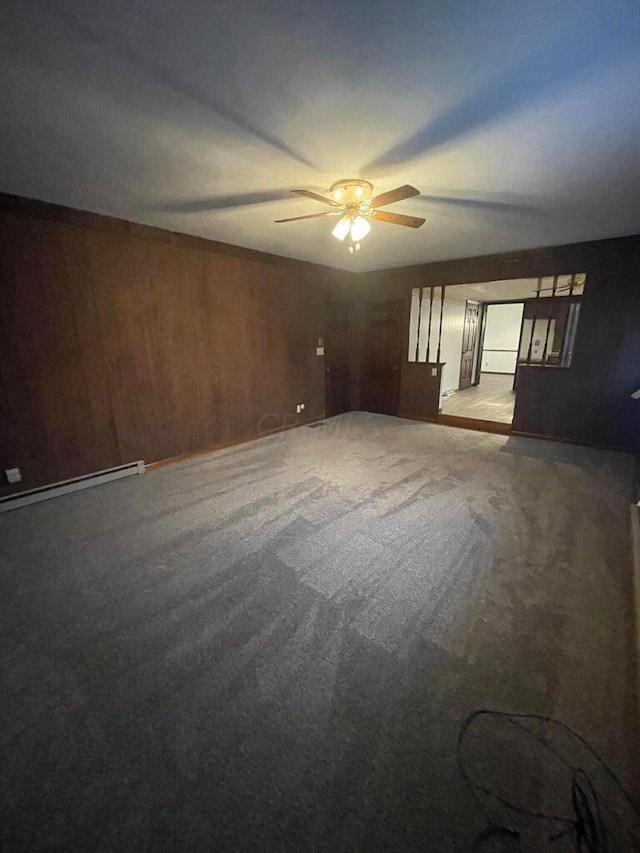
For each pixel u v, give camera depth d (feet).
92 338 10.46
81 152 6.55
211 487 10.77
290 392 17.02
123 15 3.73
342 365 19.79
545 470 11.79
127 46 4.13
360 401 20.99
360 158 6.79
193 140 6.16
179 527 8.58
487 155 6.72
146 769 3.88
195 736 4.20
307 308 17.06
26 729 4.27
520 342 22.59
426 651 5.27
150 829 3.42
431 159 6.84
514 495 10.03
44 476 10.00
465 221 10.55
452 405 21.09
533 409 15.25
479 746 4.08
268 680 4.86
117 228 10.48
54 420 10.01
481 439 15.28
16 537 8.20
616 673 4.92
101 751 4.05
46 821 3.47
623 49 4.24
